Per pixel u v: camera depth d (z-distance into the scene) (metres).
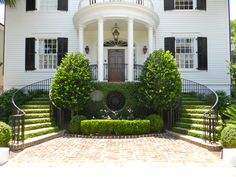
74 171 5.61
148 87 10.86
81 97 10.85
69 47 15.26
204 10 15.31
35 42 15.29
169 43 15.14
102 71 12.60
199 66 14.91
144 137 9.90
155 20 13.91
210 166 6.00
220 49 15.17
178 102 11.27
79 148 7.93
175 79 10.90
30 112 10.98
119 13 12.41
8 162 6.33
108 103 12.30
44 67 15.38
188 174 5.42
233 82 13.07
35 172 5.54
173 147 8.07
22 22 15.45
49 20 15.38
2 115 11.57
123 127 10.06
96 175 5.34
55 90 10.91
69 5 15.46
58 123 10.91
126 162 6.33
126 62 15.30
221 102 12.27
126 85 12.01
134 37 15.43
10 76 15.30
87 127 10.12
